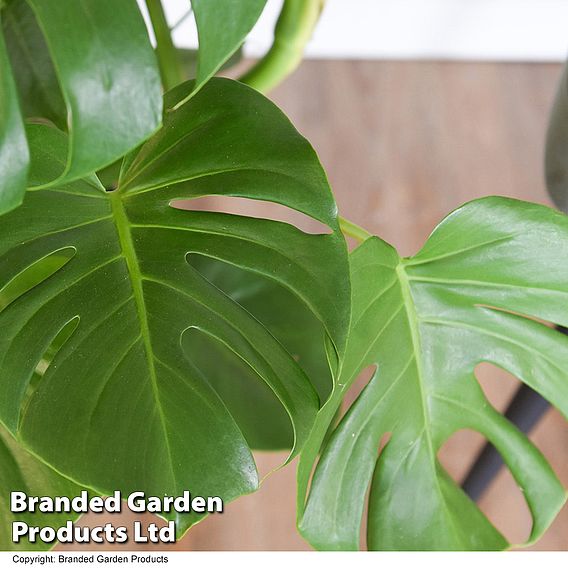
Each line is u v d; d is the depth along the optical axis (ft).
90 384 2.10
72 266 2.20
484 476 4.11
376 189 6.53
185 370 2.14
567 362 2.64
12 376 2.10
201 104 2.17
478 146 6.79
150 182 2.21
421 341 2.66
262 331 2.22
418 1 6.86
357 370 2.54
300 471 2.39
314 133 6.79
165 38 3.00
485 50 7.25
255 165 2.16
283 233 2.21
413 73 7.21
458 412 2.72
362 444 2.63
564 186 2.93
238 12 1.58
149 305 2.20
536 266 2.53
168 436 2.07
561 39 7.15
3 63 1.47
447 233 2.51
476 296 2.61
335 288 2.16
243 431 3.00
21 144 1.47
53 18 1.48
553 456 5.42
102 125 1.50
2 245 2.14
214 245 2.22
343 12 6.91
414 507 2.70
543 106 7.07
